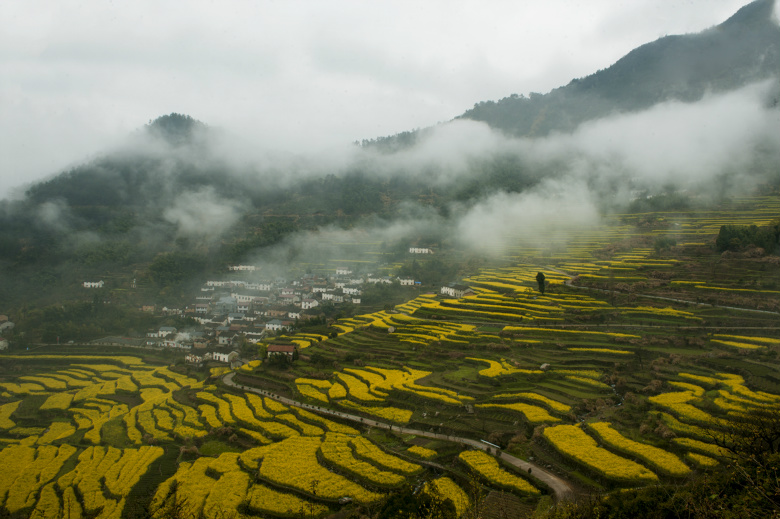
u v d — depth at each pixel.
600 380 101.06
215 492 76.69
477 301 160.88
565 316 136.12
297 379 125.12
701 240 187.75
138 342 177.25
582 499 60.84
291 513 70.19
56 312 190.38
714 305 131.00
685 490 52.19
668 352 110.25
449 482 71.88
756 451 51.00
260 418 105.88
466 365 118.56
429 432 90.06
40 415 122.00
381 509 62.78
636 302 139.25
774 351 101.62
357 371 123.50
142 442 102.06
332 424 98.38
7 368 157.00
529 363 111.50
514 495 66.81
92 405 126.38
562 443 75.38
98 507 76.44
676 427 76.50
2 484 87.12
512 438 81.44
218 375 139.25
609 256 194.62
